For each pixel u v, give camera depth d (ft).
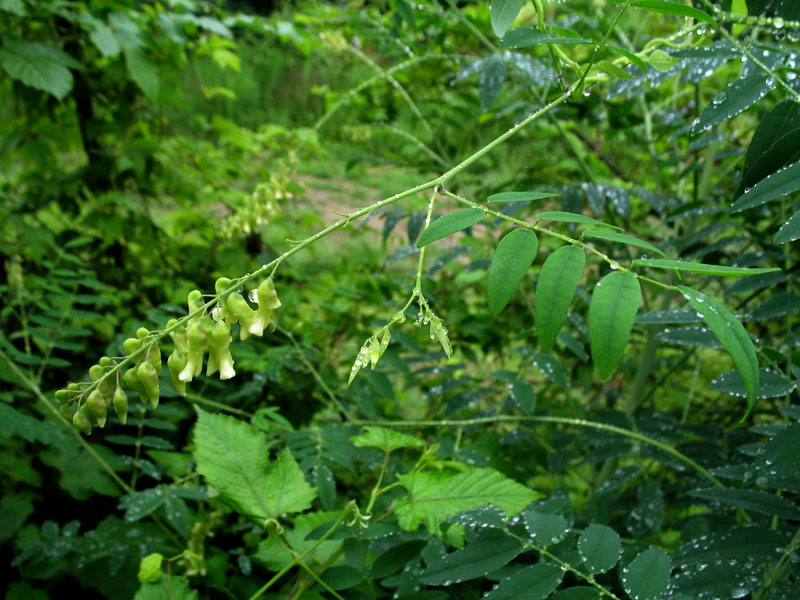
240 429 0.93
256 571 1.32
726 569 0.74
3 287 1.53
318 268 2.19
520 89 1.72
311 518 0.95
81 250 2.08
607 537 0.71
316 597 0.84
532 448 1.63
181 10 2.09
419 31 1.77
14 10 1.57
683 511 1.54
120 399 0.62
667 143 1.94
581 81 0.76
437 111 2.21
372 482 1.70
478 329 1.91
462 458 1.18
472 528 0.85
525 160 2.43
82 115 2.07
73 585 1.60
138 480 1.69
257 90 7.84
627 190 1.53
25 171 2.16
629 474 1.15
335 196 4.67
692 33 1.01
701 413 1.89
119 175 2.13
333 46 1.94
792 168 0.69
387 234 1.51
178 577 0.91
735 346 0.50
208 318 0.63
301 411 1.87
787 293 1.01
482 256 1.83
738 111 0.83
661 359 1.90
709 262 1.46
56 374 1.88
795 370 0.91
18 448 1.65
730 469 0.92
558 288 0.55
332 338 2.12
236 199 2.19
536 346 1.85
